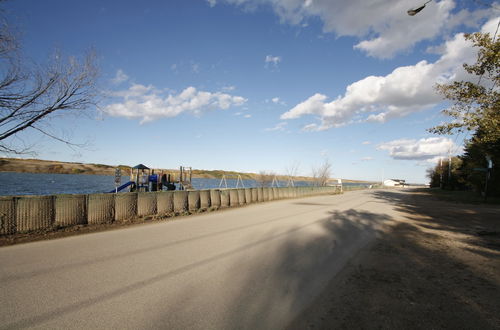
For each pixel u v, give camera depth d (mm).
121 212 10445
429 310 3494
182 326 2994
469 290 4184
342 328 3029
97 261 5301
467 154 31078
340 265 5438
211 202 15836
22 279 4293
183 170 28047
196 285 4203
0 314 3182
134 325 2994
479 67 11680
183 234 8094
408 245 7383
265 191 23172
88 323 3020
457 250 6824
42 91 9164
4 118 8695
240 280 4461
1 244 6598
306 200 25594
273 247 6750
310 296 3896
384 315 3350
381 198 29828
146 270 4836
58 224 8547
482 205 20547
